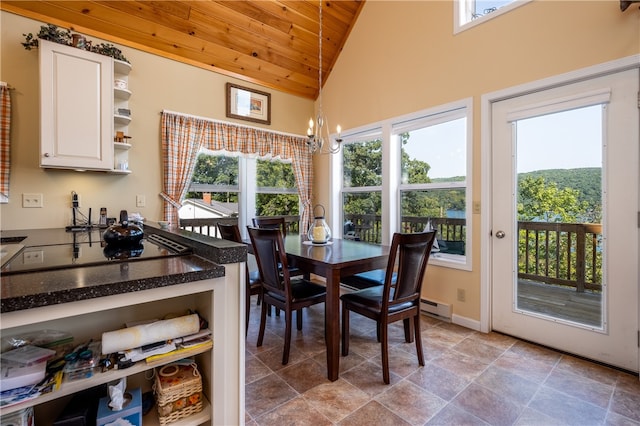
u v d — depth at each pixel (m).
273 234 2.12
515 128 2.50
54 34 2.35
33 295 0.80
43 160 2.31
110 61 2.57
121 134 2.76
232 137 3.58
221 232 2.57
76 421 1.02
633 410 1.62
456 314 2.83
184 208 3.38
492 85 2.56
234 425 1.23
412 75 3.17
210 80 3.45
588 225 2.16
